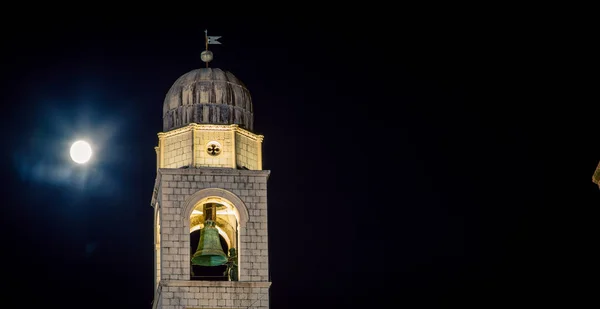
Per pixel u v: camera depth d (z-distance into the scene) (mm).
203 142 69812
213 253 68375
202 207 71062
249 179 69375
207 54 73375
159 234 70438
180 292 66875
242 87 72062
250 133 71062
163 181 68500
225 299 67125
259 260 68188
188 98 70750
